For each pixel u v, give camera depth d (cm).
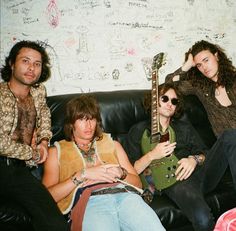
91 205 139
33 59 165
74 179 142
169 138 182
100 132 161
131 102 208
